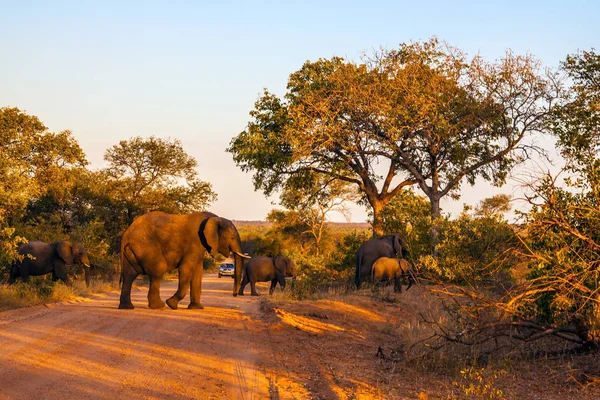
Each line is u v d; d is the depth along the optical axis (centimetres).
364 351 1069
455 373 854
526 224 873
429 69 3275
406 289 2233
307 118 3356
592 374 795
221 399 701
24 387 718
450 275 1318
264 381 798
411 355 967
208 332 1186
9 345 982
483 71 3114
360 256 2406
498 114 3095
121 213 4775
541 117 3055
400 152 3284
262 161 3747
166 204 4872
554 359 900
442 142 3259
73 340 1048
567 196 938
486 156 3269
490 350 973
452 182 3262
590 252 877
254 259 2755
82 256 2622
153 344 1026
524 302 920
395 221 2947
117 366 848
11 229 1958
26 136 3750
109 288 2781
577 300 878
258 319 1436
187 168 5022
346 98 3297
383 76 3331
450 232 1493
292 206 5184
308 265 3008
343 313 1479
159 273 1653
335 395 737
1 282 2650
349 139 3412
